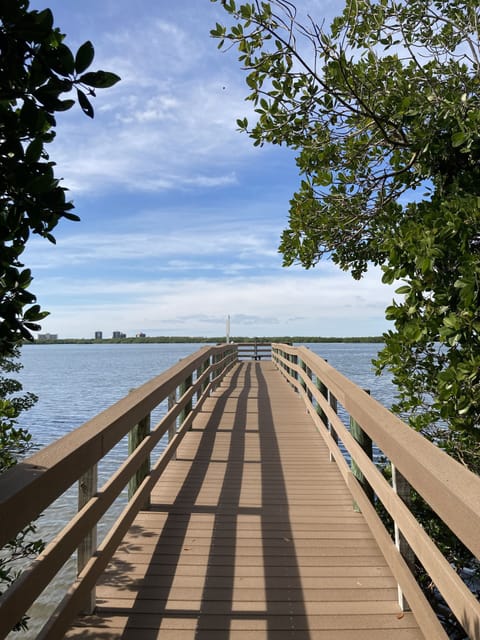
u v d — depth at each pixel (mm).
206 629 2520
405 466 1978
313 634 2484
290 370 13148
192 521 3928
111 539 2713
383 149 5309
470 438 4121
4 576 4156
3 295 1842
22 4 1519
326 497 4500
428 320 3867
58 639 1979
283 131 4836
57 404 26688
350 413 3207
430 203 4691
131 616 2621
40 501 1723
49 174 1575
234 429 7285
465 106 4215
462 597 1593
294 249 5848
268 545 3510
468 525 1362
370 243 5875
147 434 3730
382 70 4793
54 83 1504
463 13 5051
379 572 3127
